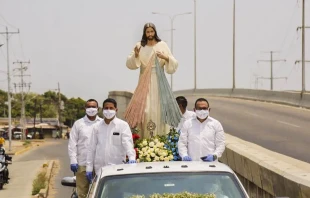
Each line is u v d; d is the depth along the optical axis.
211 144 10.66
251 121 37.72
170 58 12.34
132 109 12.34
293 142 26.03
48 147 61.31
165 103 12.32
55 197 21.39
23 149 56.84
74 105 156.88
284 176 10.90
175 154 11.08
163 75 12.41
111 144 10.90
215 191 7.46
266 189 12.14
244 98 63.19
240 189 7.48
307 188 9.61
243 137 28.75
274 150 23.20
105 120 10.95
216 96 72.25
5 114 141.62
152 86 12.34
